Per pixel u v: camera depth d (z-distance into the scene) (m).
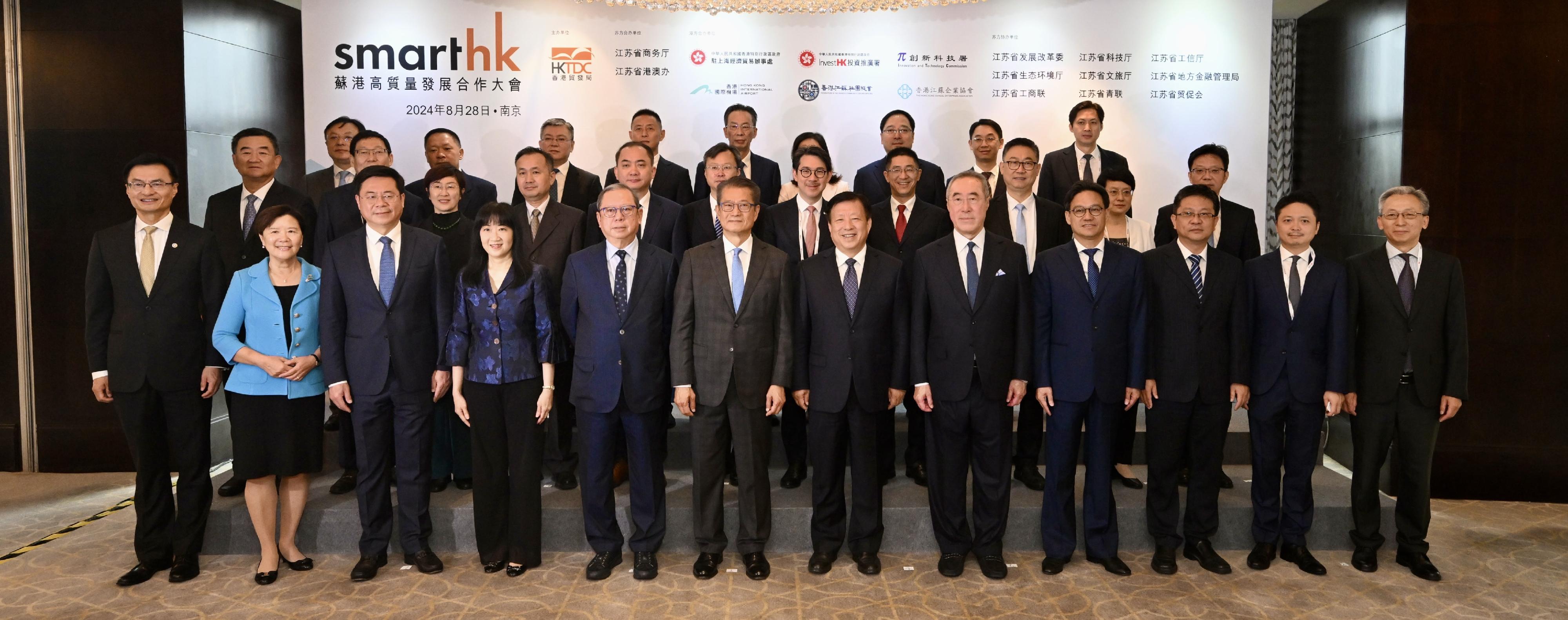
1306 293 3.33
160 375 3.23
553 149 4.51
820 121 5.23
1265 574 3.38
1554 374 4.30
